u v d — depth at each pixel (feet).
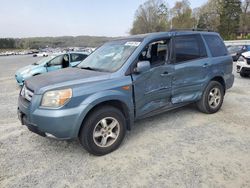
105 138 11.77
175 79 14.49
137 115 12.99
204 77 16.24
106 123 11.76
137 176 9.95
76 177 9.99
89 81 11.37
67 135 10.66
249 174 9.86
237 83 30.14
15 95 26.89
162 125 15.46
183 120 16.28
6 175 10.21
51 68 32.09
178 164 10.74
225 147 12.26
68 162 11.21
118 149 12.34
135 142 13.08
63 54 33.14
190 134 13.98
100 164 10.97
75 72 13.08
